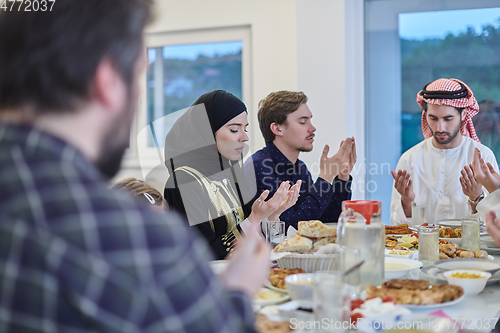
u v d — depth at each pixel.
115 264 0.43
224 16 3.43
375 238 1.04
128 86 0.51
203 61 3.59
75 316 0.43
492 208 1.73
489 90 3.19
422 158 2.84
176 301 0.44
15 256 0.43
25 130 0.47
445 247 1.47
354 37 3.34
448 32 3.25
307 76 3.22
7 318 0.43
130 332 0.42
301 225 1.24
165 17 3.54
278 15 3.33
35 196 0.44
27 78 0.47
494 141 3.19
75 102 0.47
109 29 0.48
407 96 3.36
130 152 3.20
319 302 0.78
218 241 1.68
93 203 0.44
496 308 0.98
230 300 0.55
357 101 3.39
